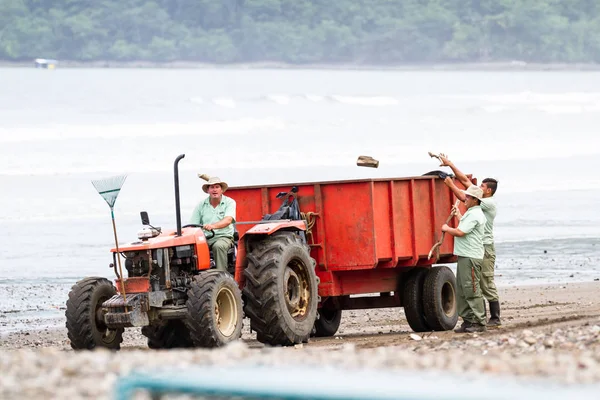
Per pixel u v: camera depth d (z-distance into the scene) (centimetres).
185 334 3173
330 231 3422
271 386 1373
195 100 19925
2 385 1800
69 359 2058
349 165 11431
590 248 6272
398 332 3662
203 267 2988
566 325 2925
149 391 1446
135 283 2880
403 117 18100
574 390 1417
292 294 3153
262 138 13962
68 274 5384
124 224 7281
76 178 10000
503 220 7506
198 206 3173
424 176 3616
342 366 1867
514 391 1366
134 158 11581
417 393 1334
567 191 9475
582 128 16725
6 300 4638
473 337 2927
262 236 3155
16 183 9556
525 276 5275
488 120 17875
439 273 3631
